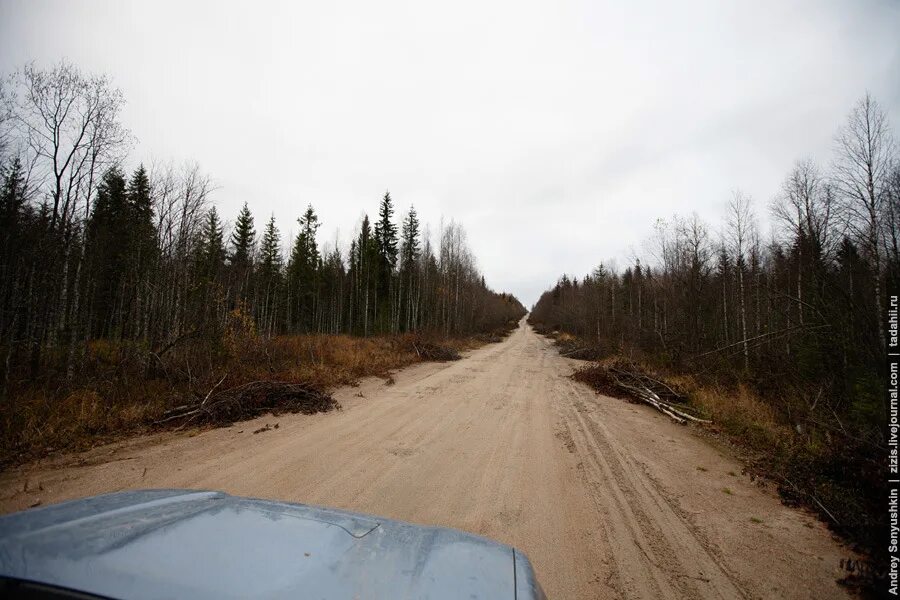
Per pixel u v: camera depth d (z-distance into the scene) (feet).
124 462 16.76
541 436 23.17
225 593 4.07
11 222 34.96
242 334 44.47
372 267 131.54
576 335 135.33
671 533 12.32
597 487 15.84
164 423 22.74
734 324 75.15
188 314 39.50
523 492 15.03
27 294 35.04
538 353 91.91
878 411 18.61
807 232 51.75
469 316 161.17
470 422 25.68
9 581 3.98
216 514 5.96
